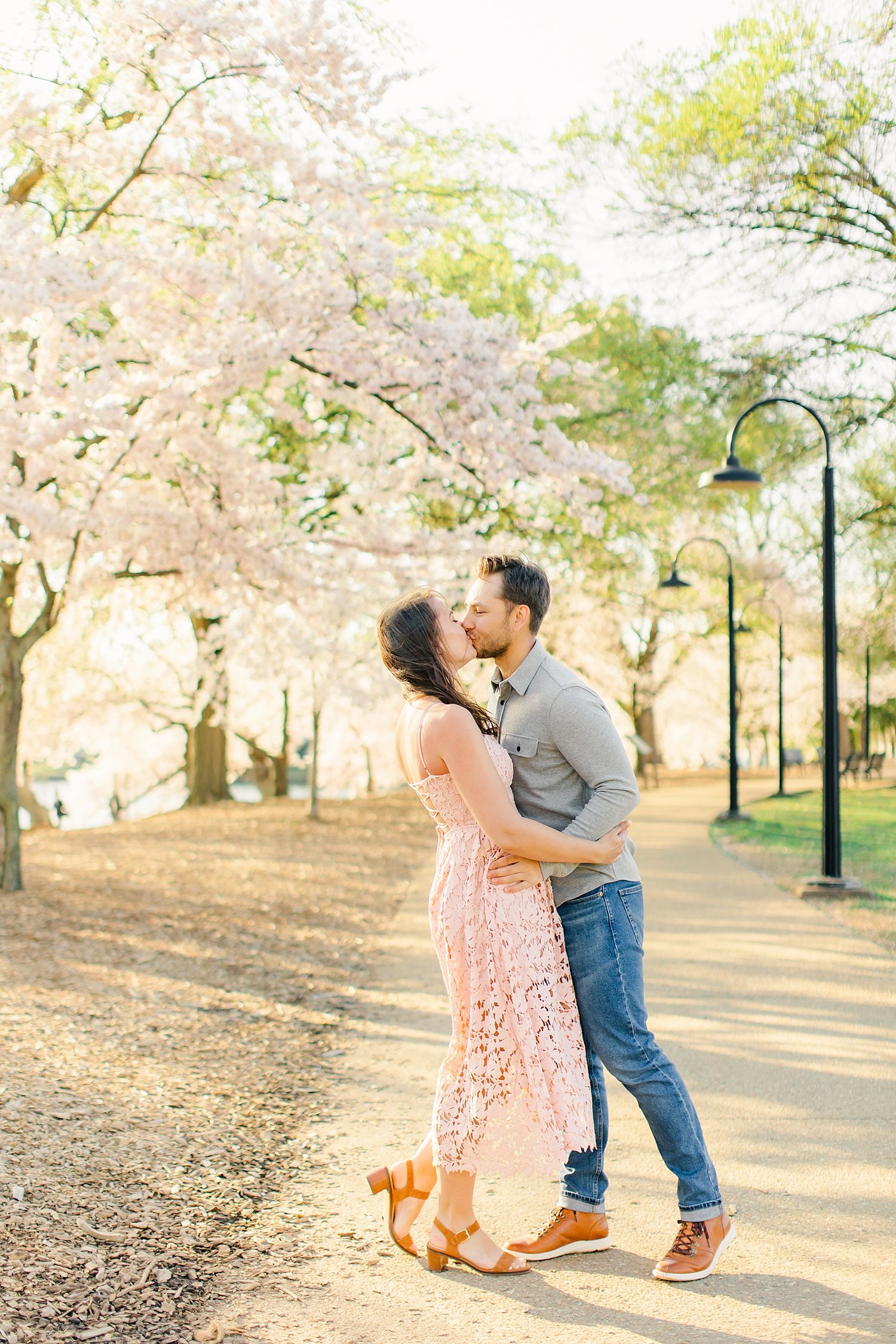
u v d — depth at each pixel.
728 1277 2.68
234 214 9.45
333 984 6.20
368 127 9.35
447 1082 2.83
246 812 20.72
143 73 8.55
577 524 15.95
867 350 12.55
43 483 8.55
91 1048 4.60
